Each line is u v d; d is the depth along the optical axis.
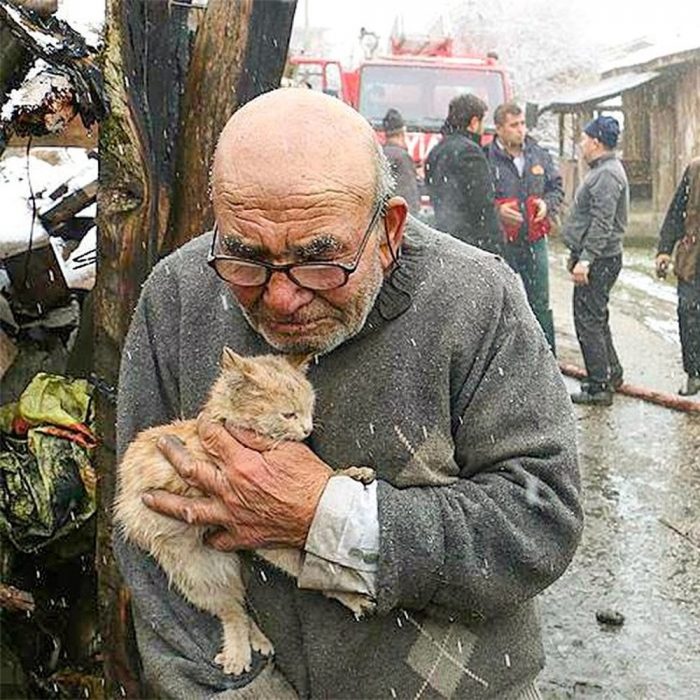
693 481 5.89
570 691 3.78
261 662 1.96
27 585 3.21
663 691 3.79
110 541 2.79
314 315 1.73
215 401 1.88
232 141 1.69
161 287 2.06
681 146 18.06
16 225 3.43
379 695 1.92
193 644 1.96
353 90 12.77
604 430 6.92
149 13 2.76
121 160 2.70
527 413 1.85
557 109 20.33
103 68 2.66
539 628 2.06
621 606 4.44
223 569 1.94
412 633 1.90
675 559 4.88
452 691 1.93
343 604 1.87
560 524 1.83
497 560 1.80
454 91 12.48
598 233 7.37
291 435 1.82
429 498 1.82
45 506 2.99
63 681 3.15
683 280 7.59
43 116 2.74
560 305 12.09
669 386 8.13
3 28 2.72
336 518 1.77
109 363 2.76
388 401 1.84
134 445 2.00
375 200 1.72
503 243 7.03
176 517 1.87
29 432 3.06
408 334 1.84
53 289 3.44
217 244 1.76
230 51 2.77
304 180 1.63
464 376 1.86
